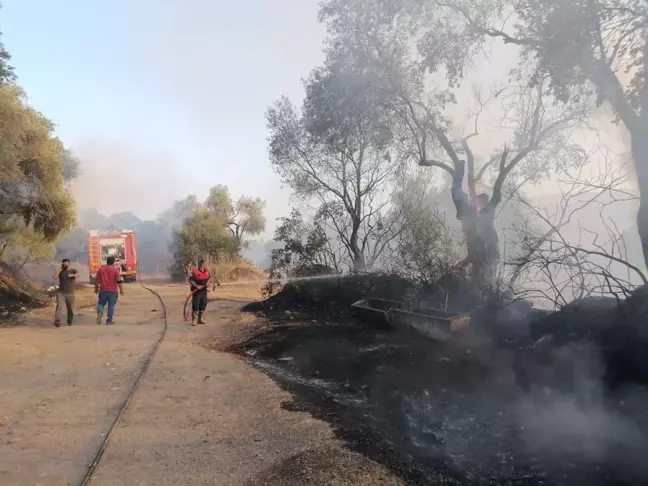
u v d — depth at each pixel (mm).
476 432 5637
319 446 5285
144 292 27172
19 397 7105
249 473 4672
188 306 19062
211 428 5887
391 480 4492
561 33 6641
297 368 8961
